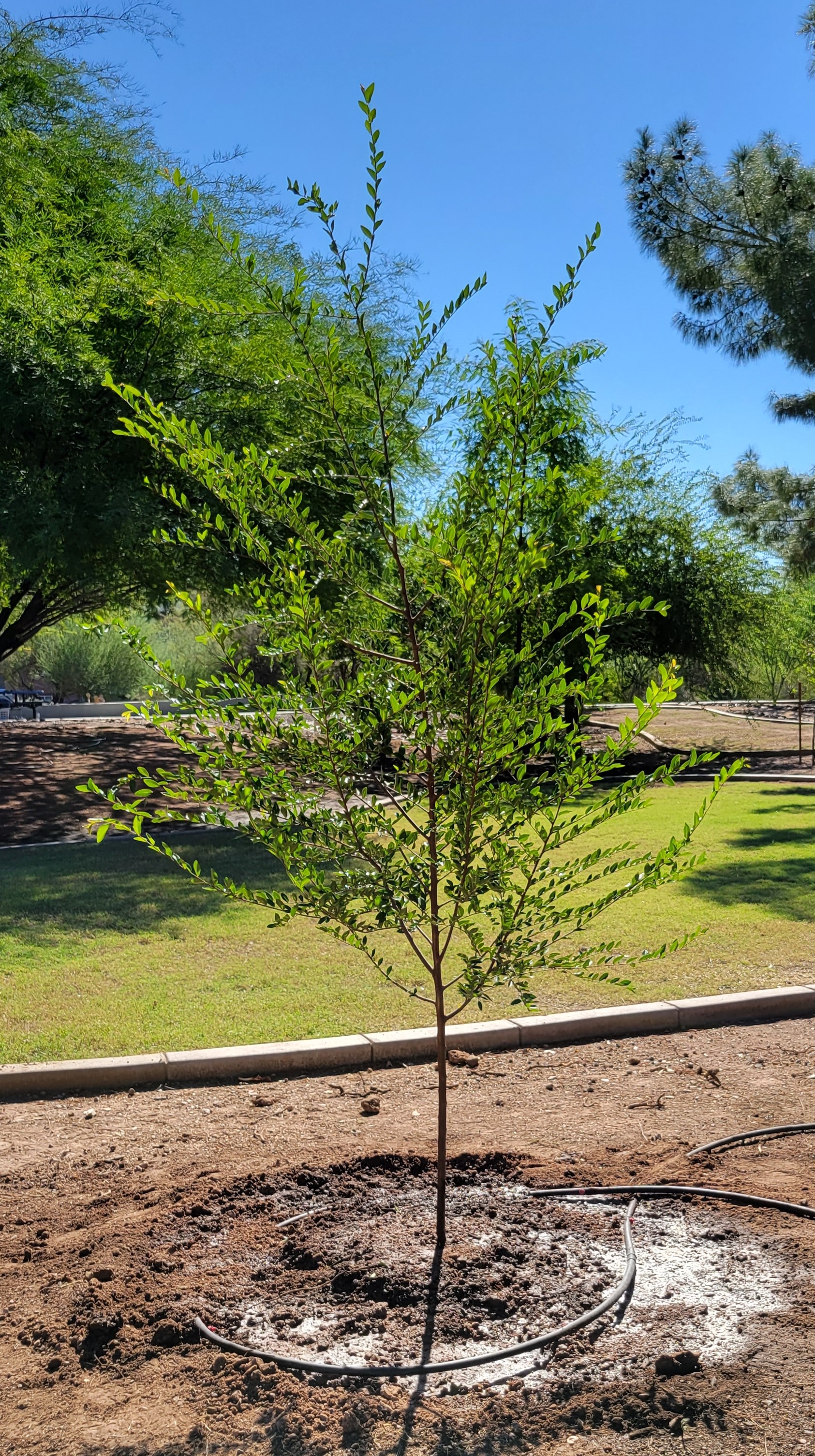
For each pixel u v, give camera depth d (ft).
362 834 10.24
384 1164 12.67
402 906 10.31
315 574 10.19
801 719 67.92
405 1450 7.91
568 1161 12.92
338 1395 8.52
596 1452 7.88
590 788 10.40
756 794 49.60
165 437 9.65
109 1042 16.89
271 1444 8.00
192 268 45.65
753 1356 8.94
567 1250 10.69
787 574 60.44
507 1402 8.42
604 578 56.59
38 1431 8.18
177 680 10.03
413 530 9.83
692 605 65.62
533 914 10.50
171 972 20.89
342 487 10.43
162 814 9.96
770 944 22.72
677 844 10.44
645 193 51.60
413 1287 9.94
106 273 43.88
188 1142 13.64
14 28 49.80
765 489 54.39
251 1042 16.96
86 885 29.25
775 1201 11.62
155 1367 8.92
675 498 67.00
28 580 52.75
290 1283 10.07
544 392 9.52
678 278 52.95
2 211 47.26
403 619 10.70
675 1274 10.27
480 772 9.91
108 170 50.60
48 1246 10.96
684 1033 18.31
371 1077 16.17
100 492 41.88
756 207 49.44
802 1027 18.54
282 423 43.34
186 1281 10.12
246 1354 9.02
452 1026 17.47
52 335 42.55
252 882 29.35
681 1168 12.57
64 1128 14.17
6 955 21.94
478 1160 12.71
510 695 10.67
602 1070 16.40
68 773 48.55
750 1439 7.96
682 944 10.53
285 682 10.19
